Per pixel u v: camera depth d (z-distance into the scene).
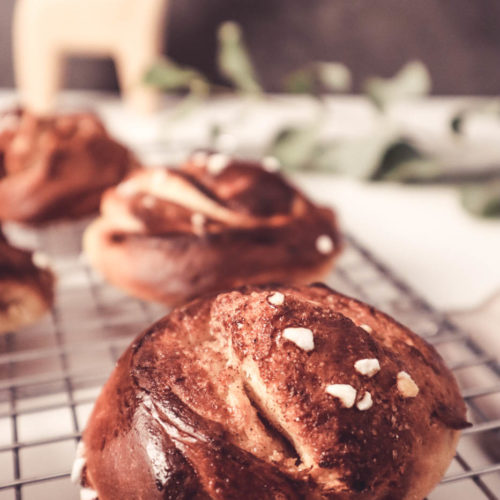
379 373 0.18
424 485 0.18
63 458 0.22
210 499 0.17
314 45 0.57
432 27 0.56
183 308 0.20
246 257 0.28
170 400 0.18
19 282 0.27
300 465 0.18
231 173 0.30
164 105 0.56
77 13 0.48
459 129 0.44
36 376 0.25
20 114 0.35
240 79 0.45
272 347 0.18
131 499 0.18
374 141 0.42
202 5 0.56
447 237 0.36
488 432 0.22
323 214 0.31
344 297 0.21
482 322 0.27
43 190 0.33
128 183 0.30
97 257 0.29
